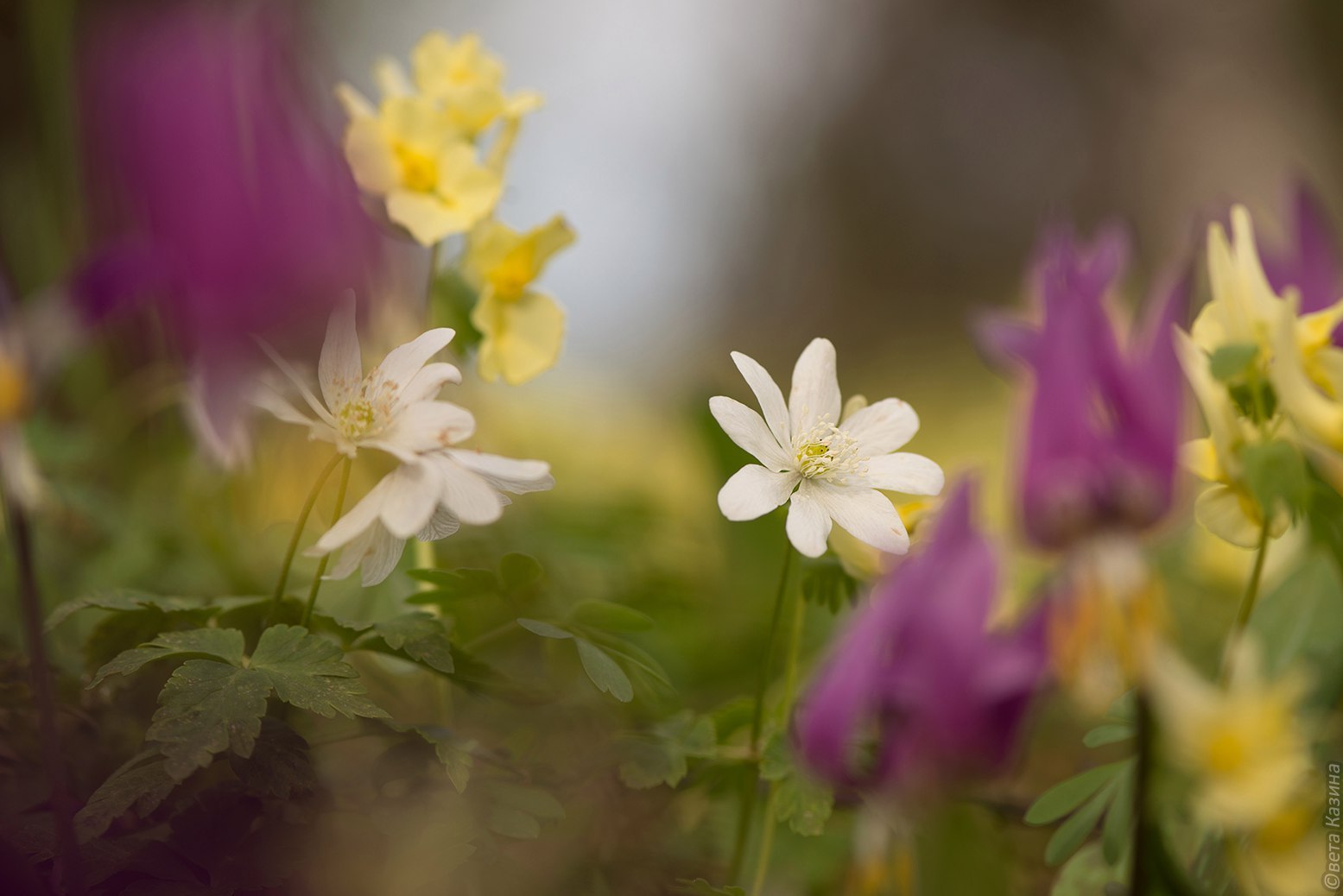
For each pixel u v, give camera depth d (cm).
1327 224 45
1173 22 376
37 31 70
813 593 48
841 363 337
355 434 44
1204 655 58
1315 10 339
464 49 52
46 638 50
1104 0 399
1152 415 39
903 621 39
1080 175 407
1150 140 377
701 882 46
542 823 47
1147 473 39
